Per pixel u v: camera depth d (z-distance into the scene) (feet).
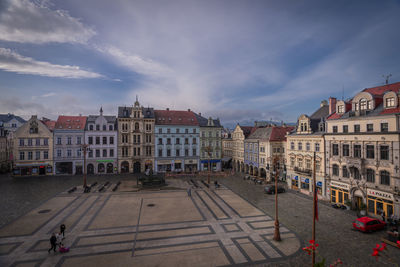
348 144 101.81
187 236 70.69
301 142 131.54
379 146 88.48
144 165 202.59
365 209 92.38
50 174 181.88
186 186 145.07
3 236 69.51
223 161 249.75
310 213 93.71
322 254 60.49
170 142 208.54
